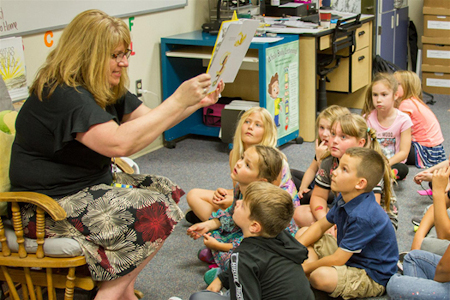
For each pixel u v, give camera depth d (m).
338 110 2.48
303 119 3.73
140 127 1.53
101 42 1.55
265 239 1.55
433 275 1.79
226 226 2.03
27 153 1.63
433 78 4.78
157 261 2.18
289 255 1.54
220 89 1.88
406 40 5.20
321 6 4.29
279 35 3.48
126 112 1.89
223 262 1.97
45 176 1.61
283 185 2.15
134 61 3.42
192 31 3.86
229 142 3.54
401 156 2.85
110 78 1.62
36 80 1.61
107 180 1.75
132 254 1.60
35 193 1.56
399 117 2.87
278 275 1.51
